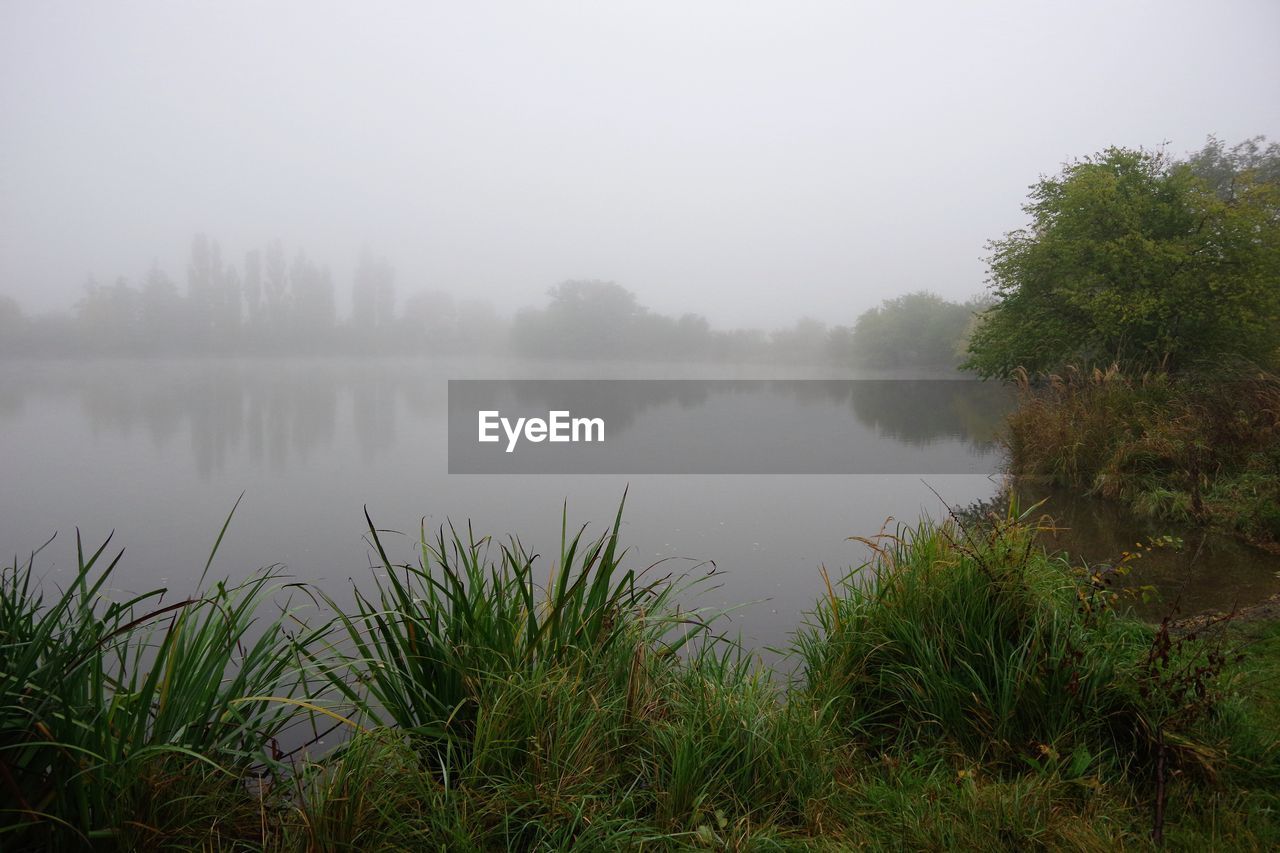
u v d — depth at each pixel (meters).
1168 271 14.30
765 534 9.53
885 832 2.49
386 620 2.93
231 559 8.55
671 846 2.37
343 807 2.18
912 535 4.32
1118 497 10.28
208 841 2.18
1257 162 32.81
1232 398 10.53
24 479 14.70
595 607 3.17
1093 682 3.01
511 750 2.57
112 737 2.20
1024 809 2.47
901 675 3.40
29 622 2.42
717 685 3.12
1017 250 16.94
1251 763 2.79
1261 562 6.79
